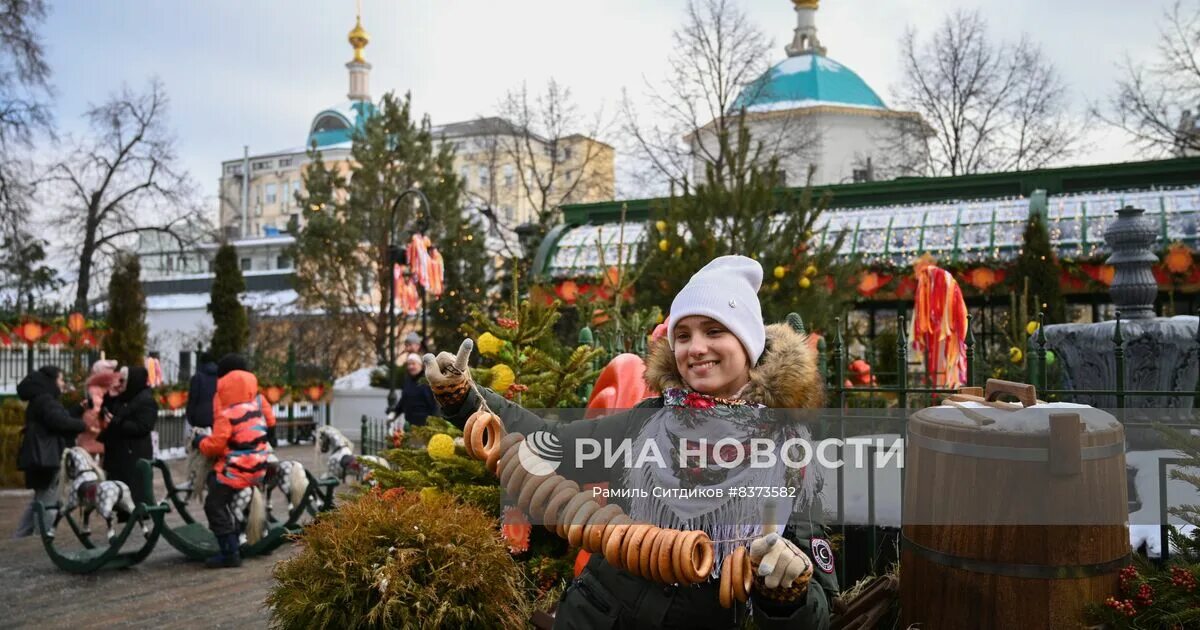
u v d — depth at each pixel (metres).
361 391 20.28
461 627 3.04
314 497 7.73
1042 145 29.17
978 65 29.47
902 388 3.78
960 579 2.37
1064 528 2.28
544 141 35.53
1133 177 13.88
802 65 39.34
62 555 7.12
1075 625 2.26
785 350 2.21
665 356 2.30
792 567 1.73
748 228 7.98
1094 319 14.45
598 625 2.13
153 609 5.95
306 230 27.00
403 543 3.10
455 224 26.02
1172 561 2.57
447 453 3.79
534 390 4.23
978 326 14.85
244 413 7.17
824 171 37.03
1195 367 5.35
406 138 27.14
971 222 13.80
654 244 8.34
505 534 3.38
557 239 15.70
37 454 8.70
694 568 1.87
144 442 9.20
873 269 13.74
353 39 65.38
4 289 27.83
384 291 26.55
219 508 7.07
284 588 3.13
